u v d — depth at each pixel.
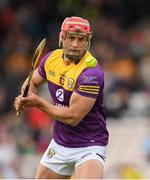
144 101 39.12
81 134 18.70
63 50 18.47
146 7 47.16
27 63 41.84
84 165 18.48
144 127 37.56
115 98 38.56
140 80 40.50
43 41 17.98
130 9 46.28
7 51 42.97
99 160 18.50
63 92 18.50
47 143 35.34
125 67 40.69
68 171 19.38
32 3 45.75
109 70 39.88
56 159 19.22
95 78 18.16
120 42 43.09
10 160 31.48
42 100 18.09
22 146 34.69
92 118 18.66
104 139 18.86
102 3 45.09
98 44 41.41
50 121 36.47
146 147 34.88
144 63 42.16
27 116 36.41
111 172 28.81
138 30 45.19
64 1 40.50
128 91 39.56
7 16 45.28
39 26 44.25
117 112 38.53
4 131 33.03
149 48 43.69
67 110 18.12
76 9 39.78
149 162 33.34
